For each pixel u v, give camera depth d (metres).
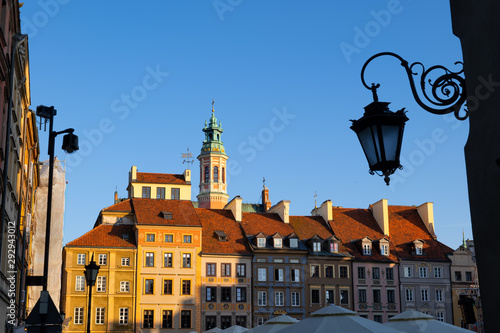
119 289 75.62
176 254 78.44
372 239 88.56
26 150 48.28
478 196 6.97
